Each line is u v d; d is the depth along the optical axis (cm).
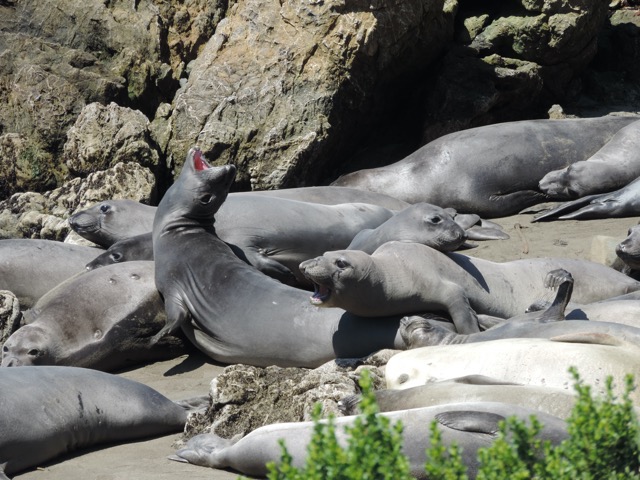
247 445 2514
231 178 3894
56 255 4325
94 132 5212
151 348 3781
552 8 5834
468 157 5022
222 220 4125
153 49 5728
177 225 3906
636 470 1970
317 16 5431
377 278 3138
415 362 2822
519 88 5884
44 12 5788
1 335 3712
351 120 5641
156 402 3033
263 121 5353
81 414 2872
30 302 4234
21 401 2766
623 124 5159
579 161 4944
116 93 5572
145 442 2975
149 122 5481
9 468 2705
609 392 1906
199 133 5338
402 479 1656
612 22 7169
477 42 5941
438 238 3466
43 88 5469
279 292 3525
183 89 5506
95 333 3662
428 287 3228
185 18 5912
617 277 3588
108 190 4953
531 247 4269
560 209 4659
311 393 2809
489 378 2561
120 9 5800
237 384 2900
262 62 5481
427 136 5706
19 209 5066
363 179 5141
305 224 4225
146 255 4181
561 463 1759
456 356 2781
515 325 3008
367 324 3256
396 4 5425
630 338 2823
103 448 2930
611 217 4584
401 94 5947
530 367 2650
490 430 2194
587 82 6469
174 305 3728
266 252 4138
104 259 4138
